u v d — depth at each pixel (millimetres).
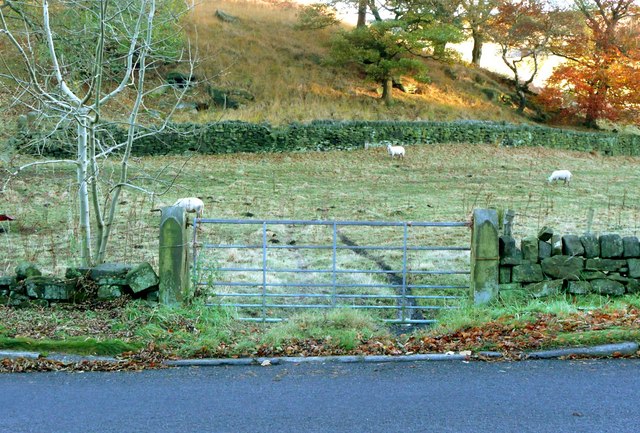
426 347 6359
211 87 31562
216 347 6348
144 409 4918
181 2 17750
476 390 5246
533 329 6555
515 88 41750
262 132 27484
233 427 4574
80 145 8508
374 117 32062
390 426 4562
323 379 5566
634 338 6215
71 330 6637
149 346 6320
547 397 5074
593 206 18516
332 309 7883
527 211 17344
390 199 19266
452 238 13430
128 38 8859
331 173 24125
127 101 18344
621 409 4824
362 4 36719
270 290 9320
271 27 41438
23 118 13141
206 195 19094
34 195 17094
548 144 31219
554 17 37875
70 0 10359
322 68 37125
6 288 7520
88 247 8492
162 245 7367
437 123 29844
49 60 11609
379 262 11148
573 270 7625
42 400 5113
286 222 7625
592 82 37844
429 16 34469
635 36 38281
